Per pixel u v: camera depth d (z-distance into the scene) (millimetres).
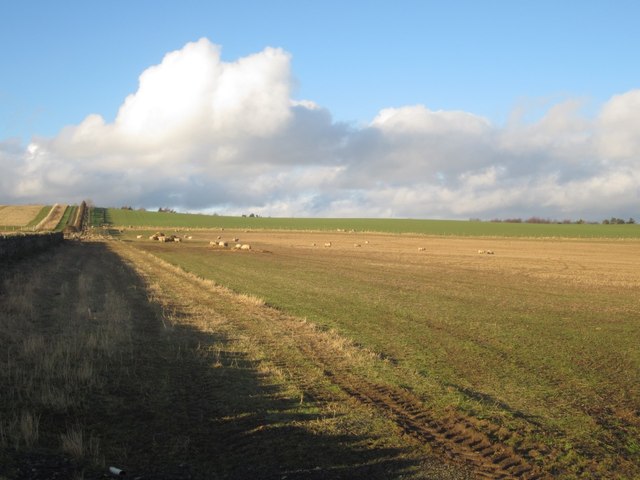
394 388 8578
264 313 15547
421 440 6441
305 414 7207
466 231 116125
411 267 37031
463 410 7594
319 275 29141
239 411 7246
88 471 5172
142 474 5258
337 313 16078
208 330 12609
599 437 6840
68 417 6691
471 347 11883
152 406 7309
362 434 6574
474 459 6020
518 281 28672
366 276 29219
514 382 9242
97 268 28359
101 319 13156
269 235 95562
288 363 9914
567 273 34844
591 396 8602
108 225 110812
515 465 5906
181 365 9461
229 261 38375
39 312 13680
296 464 5684
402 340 12414
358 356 10492
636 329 14852
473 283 27047
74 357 9383
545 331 14172
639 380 9641
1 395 7219
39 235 38562
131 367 9125
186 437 6285
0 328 11094
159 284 22047
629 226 135500
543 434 6832
